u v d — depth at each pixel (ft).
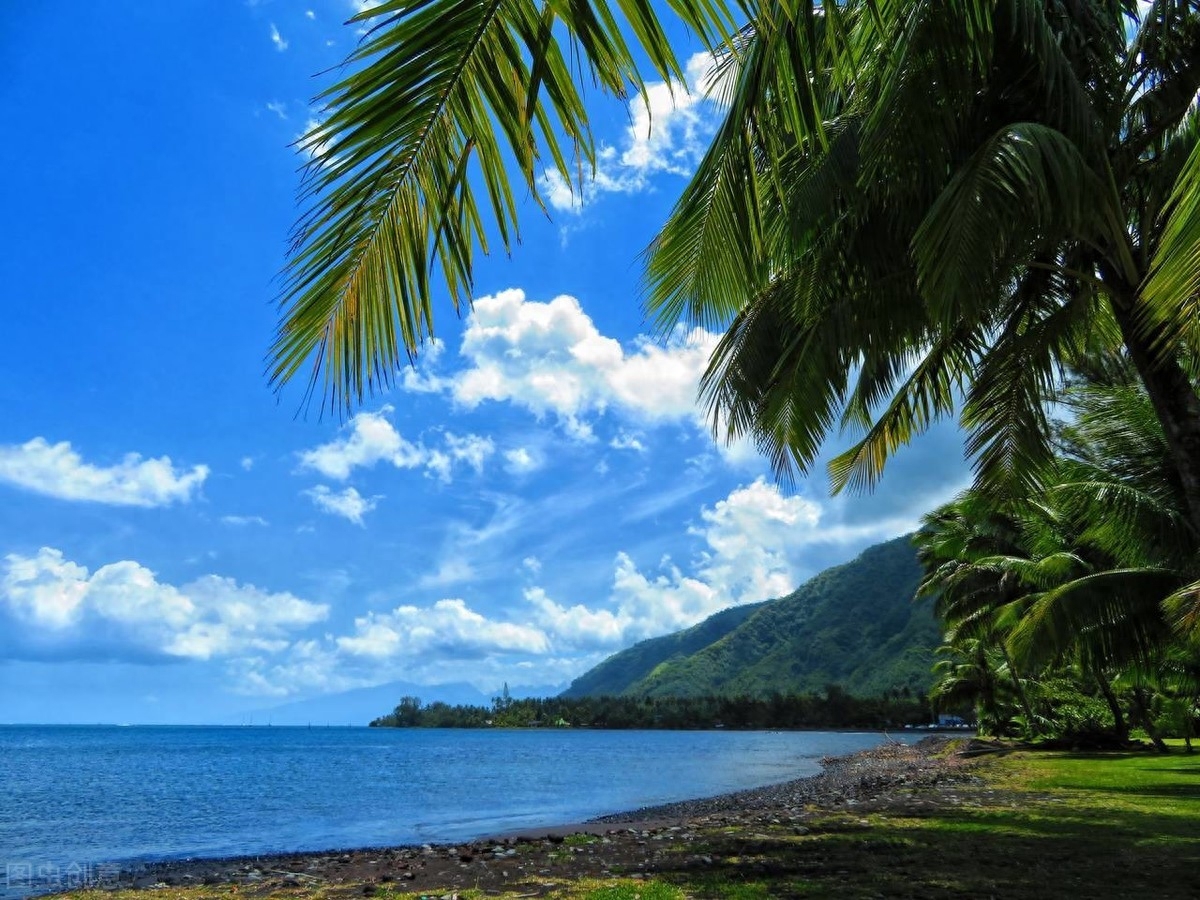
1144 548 38.86
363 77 5.20
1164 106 20.74
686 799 85.15
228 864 43.57
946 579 104.32
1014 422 26.08
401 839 56.44
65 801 90.38
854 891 22.30
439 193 5.71
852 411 30.27
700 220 12.82
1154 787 48.65
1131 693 100.48
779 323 28.81
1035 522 65.87
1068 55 19.22
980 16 14.75
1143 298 9.36
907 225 21.81
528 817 70.38
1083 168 16.62
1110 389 38.50
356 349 5.82
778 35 7.91
